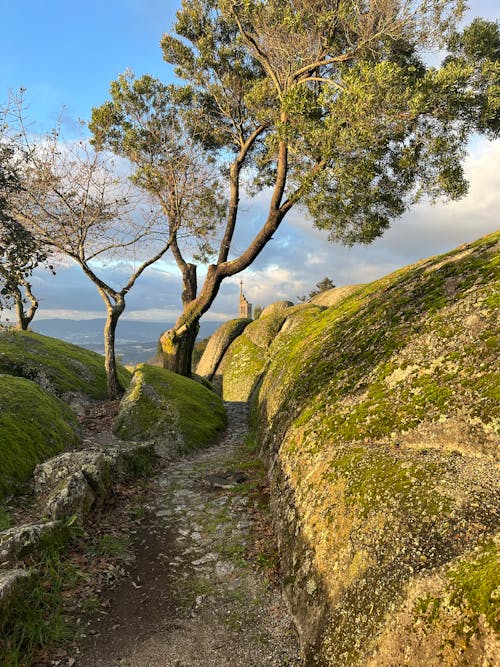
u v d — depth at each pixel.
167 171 19.83
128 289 18.41
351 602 4.21
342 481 5.65
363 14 14.69
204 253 23.73
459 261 8.56
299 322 25.91
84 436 12.81
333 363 9.39
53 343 20.53
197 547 7.19
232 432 16.31
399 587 3.74
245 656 4.71
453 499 4.18
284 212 18.48
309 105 14.48
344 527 5.00
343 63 16.14
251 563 6.57
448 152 14.46
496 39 14.93
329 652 4.08
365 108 12.11
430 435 5.46
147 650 4.80
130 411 14.21
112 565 6.39
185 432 13.83
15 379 12.35
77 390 16.66
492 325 6.11
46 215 15.24
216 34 21.94
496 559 3.28
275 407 12.03
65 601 5.37
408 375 6.71
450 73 11.95
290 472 7.75
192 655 4.74
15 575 4.97
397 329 8.01
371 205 15.74
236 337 33.41
